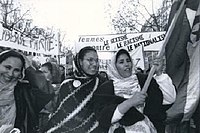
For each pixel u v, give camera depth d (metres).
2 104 2.41
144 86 2.01
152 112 2.11
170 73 2.26
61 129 2.20
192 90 2.25
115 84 2.05
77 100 2.14
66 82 2.17
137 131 2.02
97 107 2.07
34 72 2.40
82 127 2.13
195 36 2.26
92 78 2.13
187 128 2.27
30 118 2.41
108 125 2.02
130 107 1.96
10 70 2.40
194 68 2.25
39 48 2.47
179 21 2.29
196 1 2.26
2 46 2.38
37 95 2.38
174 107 2.21
